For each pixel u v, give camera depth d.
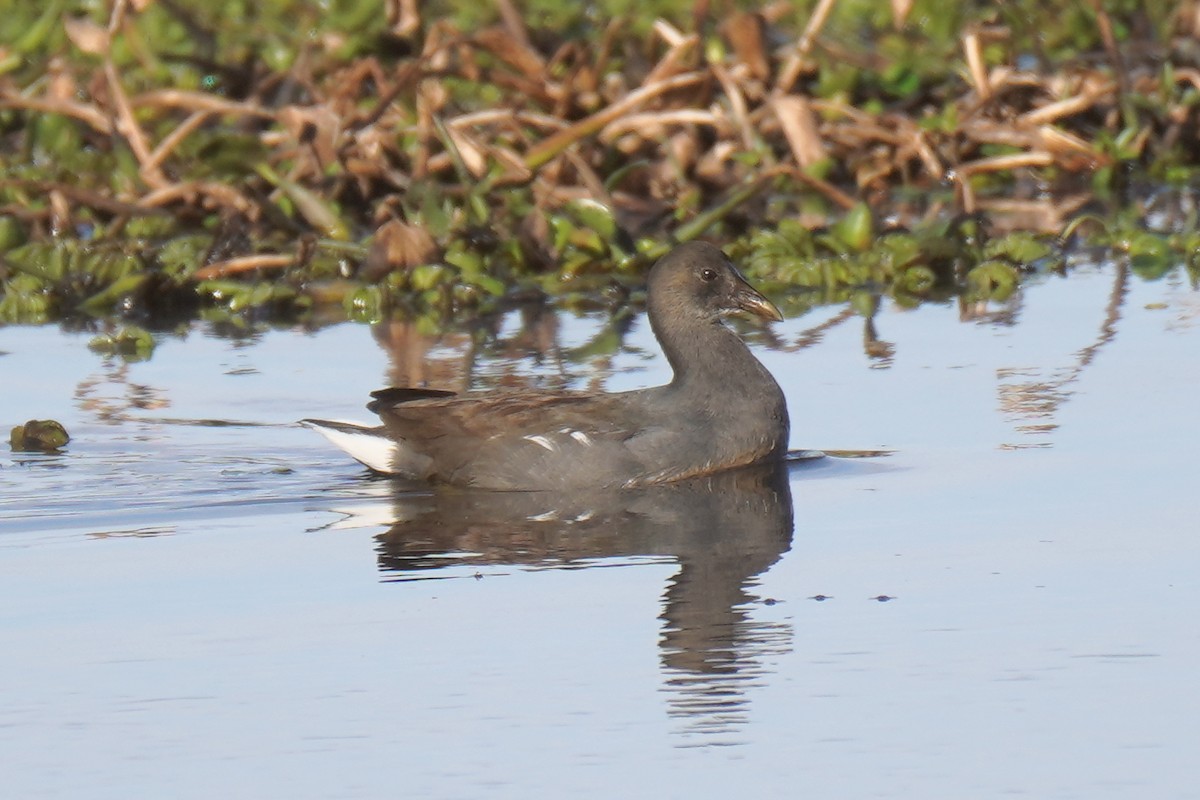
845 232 22.50
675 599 12.16
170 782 9.71
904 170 25.28
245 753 10.03
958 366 17.94
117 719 10.50
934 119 25.19
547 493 15.05
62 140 25.00
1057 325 19.44
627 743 10.03
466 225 22.67
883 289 21.81
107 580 12.86
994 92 25.69
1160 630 11.36
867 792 9.41
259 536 13.86
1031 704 10.38
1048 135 25.27
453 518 14.30
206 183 23.31
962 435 15.76
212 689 10.88
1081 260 22.73
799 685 10.72
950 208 24.17
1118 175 25.75
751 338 19.47
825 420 16.41
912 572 12.59
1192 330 18.91
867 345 18.94
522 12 28.33
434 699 10.65
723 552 13.19
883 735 10.03
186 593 12.55
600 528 13.93
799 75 26.23
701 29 24.95
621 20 25.80
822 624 11.64
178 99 24.05
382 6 27.38
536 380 17.75
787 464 15.41
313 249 22.36
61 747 10.16
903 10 25.97
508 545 13.53
